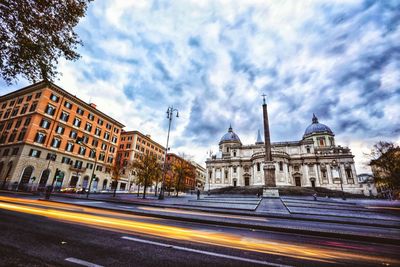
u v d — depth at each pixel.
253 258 4.39
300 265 4.07
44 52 7.86
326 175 60.31
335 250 5.37
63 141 40.22
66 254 4.16
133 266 3.67
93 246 4.79
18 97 41.31
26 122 36.44
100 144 49.25
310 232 7.47
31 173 34.41
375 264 4.32
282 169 58.28
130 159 57.72
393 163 26.73
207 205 18.47
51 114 38.34
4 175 33.31
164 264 3.82
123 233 6.26
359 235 6.86
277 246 5.55
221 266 3.84
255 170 61.62
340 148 65.00
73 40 8.41
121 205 17.44
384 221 11.57
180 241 5.60
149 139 67.31
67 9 7.79
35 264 3.55
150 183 31.56
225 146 85.19
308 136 73.00
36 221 7.52
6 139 37.62
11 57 7.43
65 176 40.09
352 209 18.45
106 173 49.91
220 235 6.67
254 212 14.08
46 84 8.66
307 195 43.41
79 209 12.79
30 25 7.29
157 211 13.15
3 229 5.93
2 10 6.69
